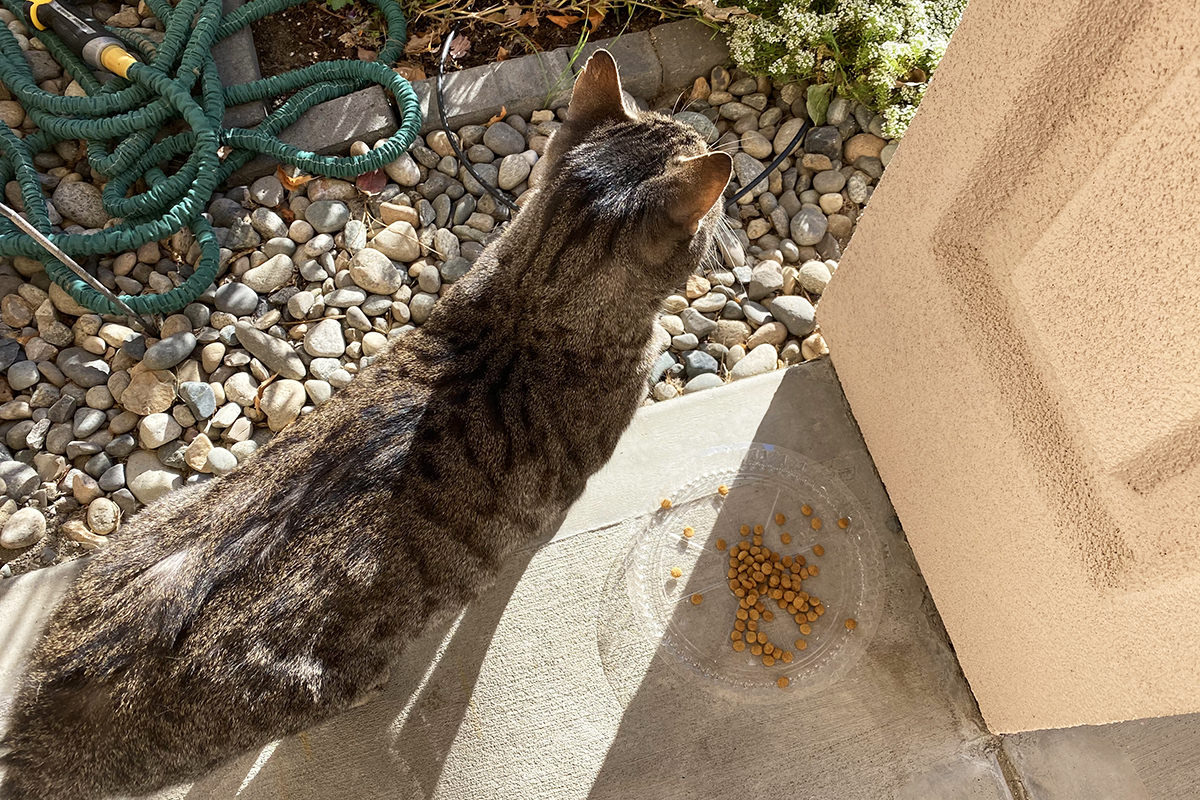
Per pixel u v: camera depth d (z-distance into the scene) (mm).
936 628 741
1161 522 474
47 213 843
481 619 743
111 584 580
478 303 650
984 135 520
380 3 950
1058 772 694
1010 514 595
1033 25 465
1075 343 492
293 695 585
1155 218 420
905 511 744
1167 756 695
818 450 802
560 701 720
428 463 601
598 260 612
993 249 555
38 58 915
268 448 631
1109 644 544
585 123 667
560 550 767
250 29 947
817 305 810
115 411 808
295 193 893
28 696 569
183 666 559
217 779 695
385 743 707
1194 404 432
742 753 702
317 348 827
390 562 594
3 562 758
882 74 865
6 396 805
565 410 650
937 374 638
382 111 911
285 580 573
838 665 730
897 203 630
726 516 781
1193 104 387
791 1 890
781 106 936
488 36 979
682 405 816
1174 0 390
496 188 906
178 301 816
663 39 943
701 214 597
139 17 950
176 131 909
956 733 708
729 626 748
